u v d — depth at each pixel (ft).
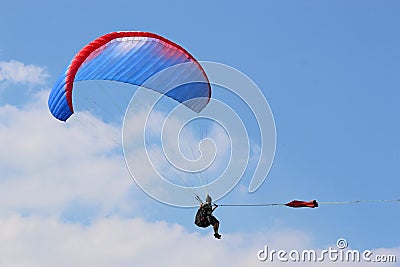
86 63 200.64
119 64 201.46
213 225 182.50
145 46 203.00
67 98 199.62
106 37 204.03
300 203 167.84
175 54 203.41
